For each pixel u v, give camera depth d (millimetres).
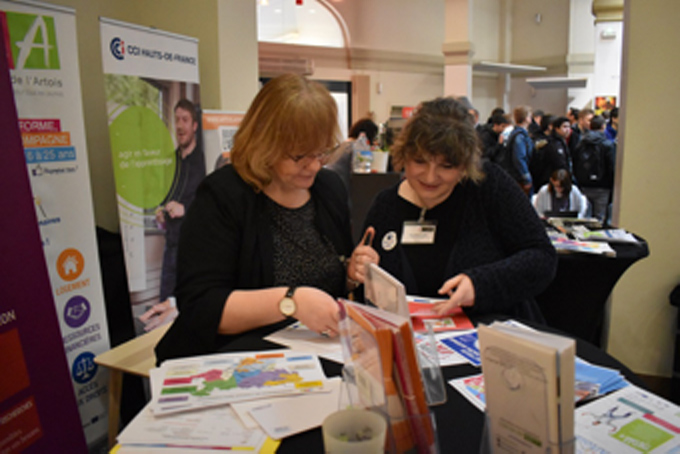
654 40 2479
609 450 774
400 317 718
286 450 782
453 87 8617
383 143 5953
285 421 844
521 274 1391
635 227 2662
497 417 691
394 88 9703
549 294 2309
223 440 802
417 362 692
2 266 1322
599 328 2887
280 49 8195
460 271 1539
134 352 1817
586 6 10742
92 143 2670
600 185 5215
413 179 1463
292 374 1002
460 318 1341
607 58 8312
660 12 2445
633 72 2545
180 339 1220
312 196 1479
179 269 1282
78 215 1923
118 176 2201
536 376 615
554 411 607
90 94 2646
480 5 11102
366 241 1575
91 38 2637
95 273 2006
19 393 1363
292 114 1193
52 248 1846
